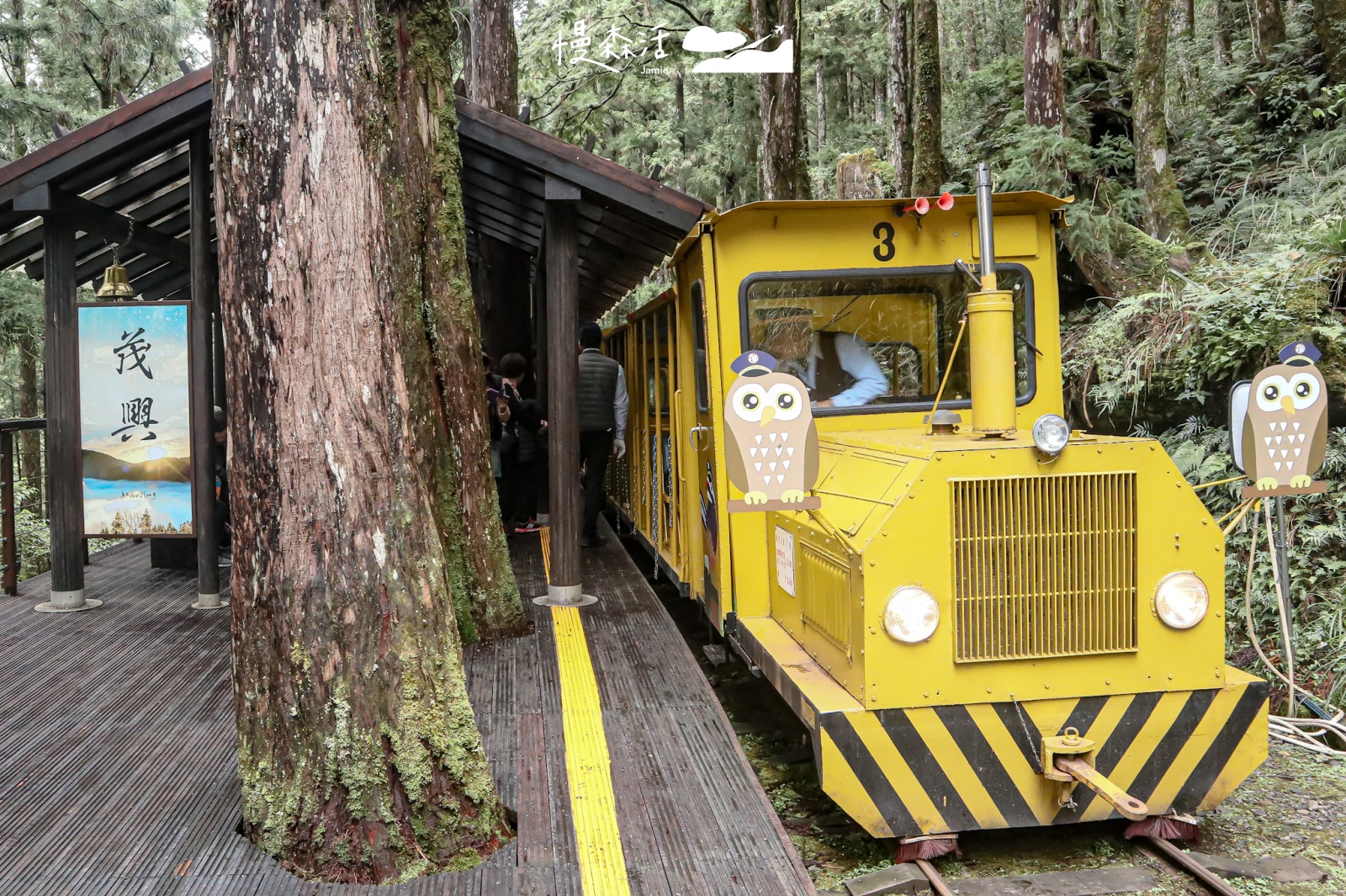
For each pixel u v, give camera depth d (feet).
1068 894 11.16
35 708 15.31
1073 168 31.55
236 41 10.32
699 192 65.51
